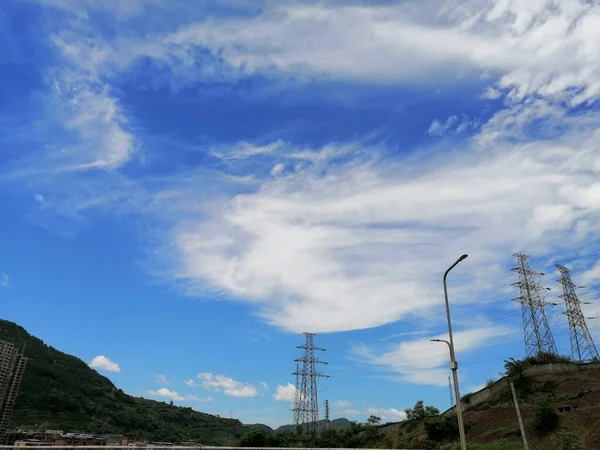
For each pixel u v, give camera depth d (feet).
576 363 289.53
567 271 326.85
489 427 269.85
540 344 318.04
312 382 400.47
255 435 374.02
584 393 252.62
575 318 314.35
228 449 237.04
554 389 272.92
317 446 374.43
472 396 317.22
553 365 291.58
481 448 243.19
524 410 263.08
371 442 368.68
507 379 298.76
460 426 106.11
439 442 293.23
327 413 429.38
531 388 282.36
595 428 222.48
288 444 374.84
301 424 411.75
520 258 336.70
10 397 399.44
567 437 224.53
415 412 354.95
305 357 406.00
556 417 241.35
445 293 119.65
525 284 329.72
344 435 390.83
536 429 243.40
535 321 322.55
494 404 294.66
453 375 111.24
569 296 320.91
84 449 155.94
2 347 398.42
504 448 235.61
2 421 388.57
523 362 309.01
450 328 115.65
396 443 334.24
